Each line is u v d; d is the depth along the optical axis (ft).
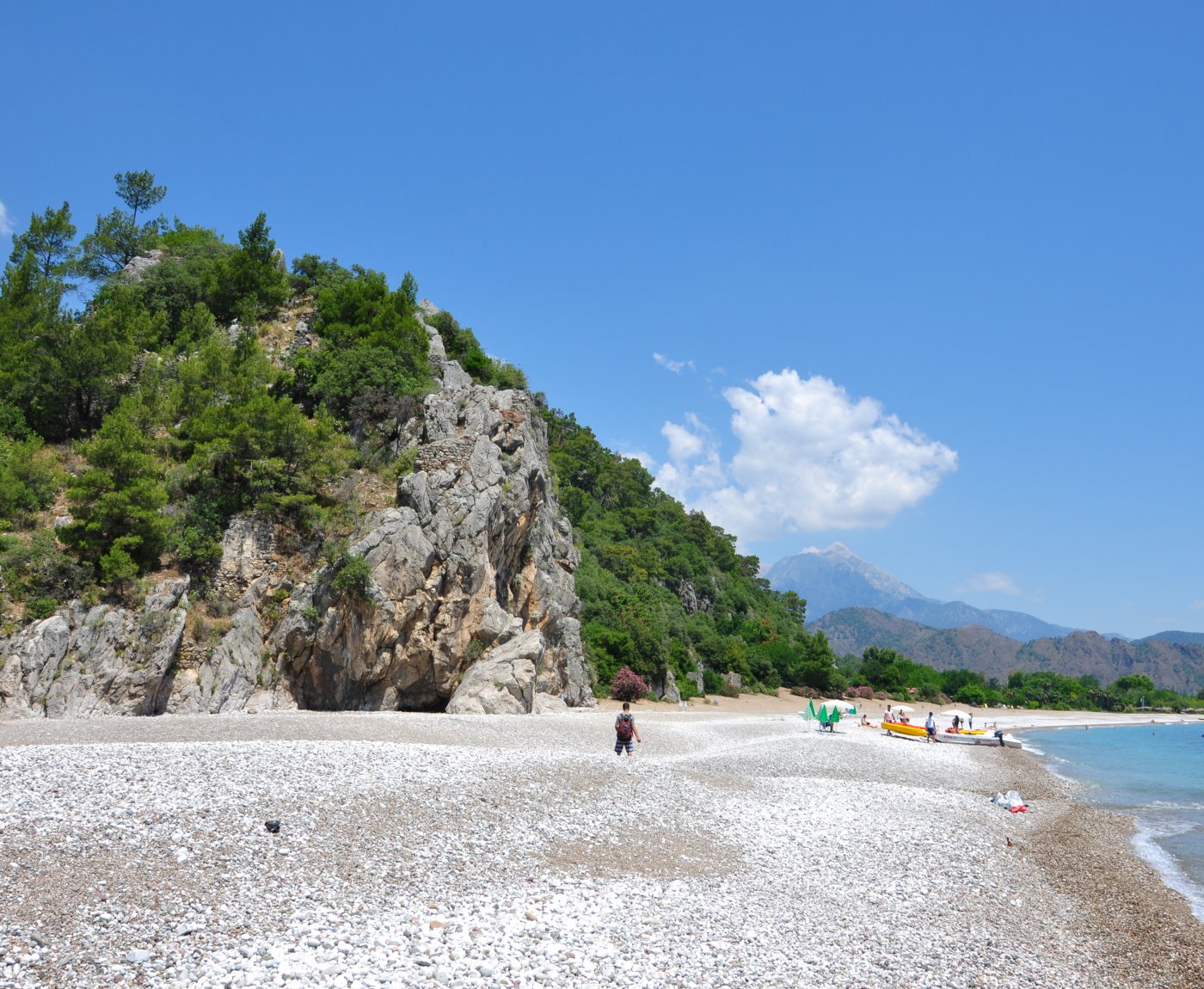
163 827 52.26
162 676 122.83
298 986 35.06
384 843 55.98
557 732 124.36
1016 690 540.11
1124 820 111.75
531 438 196.75
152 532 133.39
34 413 164.35
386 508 155.53
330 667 140.87
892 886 65.05
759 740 156.97
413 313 231.91
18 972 33.63
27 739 84.64
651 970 41.98
